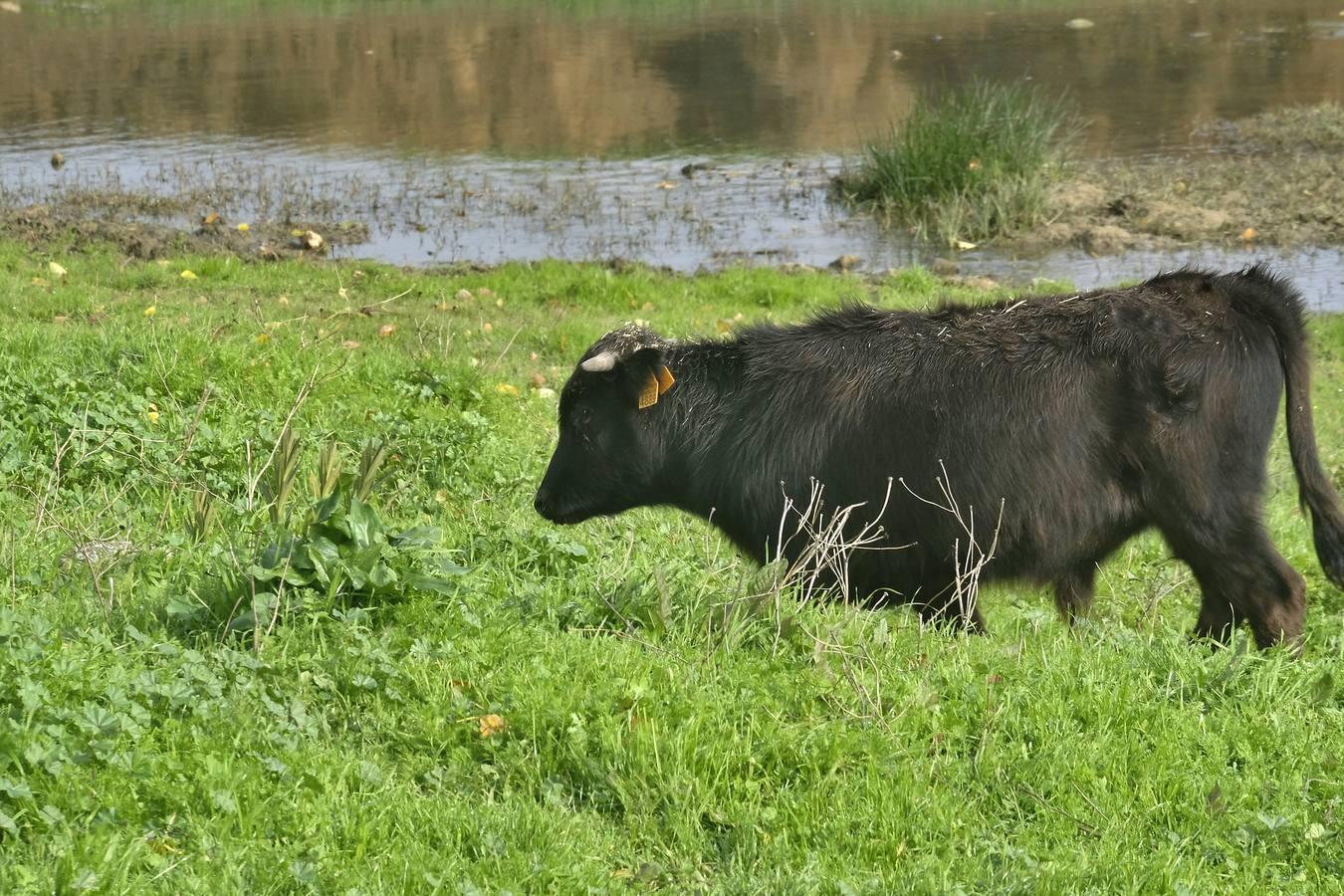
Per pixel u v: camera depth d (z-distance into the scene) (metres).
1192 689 10.47
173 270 28.22
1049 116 43.09
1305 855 8.67
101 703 8.84
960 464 11.73
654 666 10.02
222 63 54.88
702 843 8.58
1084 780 9.28
